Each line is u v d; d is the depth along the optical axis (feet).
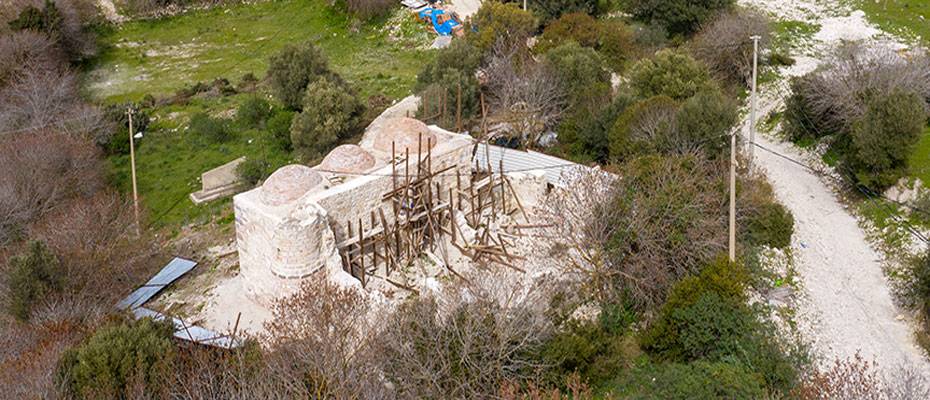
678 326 81.56
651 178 97.30
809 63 168.25
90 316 90.74
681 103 124.88
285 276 86.53
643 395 76.48
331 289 79.97
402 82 176.96
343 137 149.28
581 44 174.09
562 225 96.32
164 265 110.93
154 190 139.64
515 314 77.92
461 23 200.44
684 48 169.48
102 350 71.67
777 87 160.76
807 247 108.88
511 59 157.48
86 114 152.66
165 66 196.24
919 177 116.26
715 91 131.64
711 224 93.25
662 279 89.97
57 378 70.33
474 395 70.74
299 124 144.77
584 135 132.87
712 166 108.37
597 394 79.20
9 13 194.18
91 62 198.29
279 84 163.53
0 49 169.27
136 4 223.51
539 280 88.94
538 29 193.88
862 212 116.88
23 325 88.79
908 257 101.96
